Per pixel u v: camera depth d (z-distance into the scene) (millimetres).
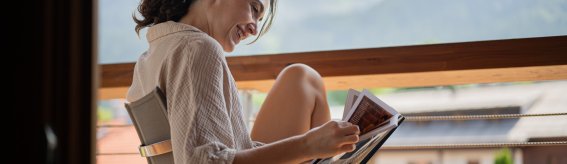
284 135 1915
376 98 1697
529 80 2539
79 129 591
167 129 1627
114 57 3658
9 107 566
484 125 4121
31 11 565
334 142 1500
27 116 566
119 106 4078
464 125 4207
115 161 3229
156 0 1885
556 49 2309
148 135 1679
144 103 1648
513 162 3582
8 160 564
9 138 564
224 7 1818
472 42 2363
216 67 1594
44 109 570
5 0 563
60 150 580
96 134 609
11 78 566
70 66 580
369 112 1665
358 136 1570
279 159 1524
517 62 2328
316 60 2467
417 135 4238
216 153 1501
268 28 2055
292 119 1926
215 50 1614
